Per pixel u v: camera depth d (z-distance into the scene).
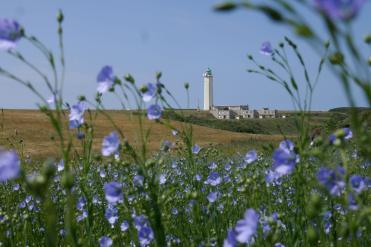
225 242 2.73
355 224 2.19
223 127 74.00
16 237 4.68
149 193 3.54
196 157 7.75
